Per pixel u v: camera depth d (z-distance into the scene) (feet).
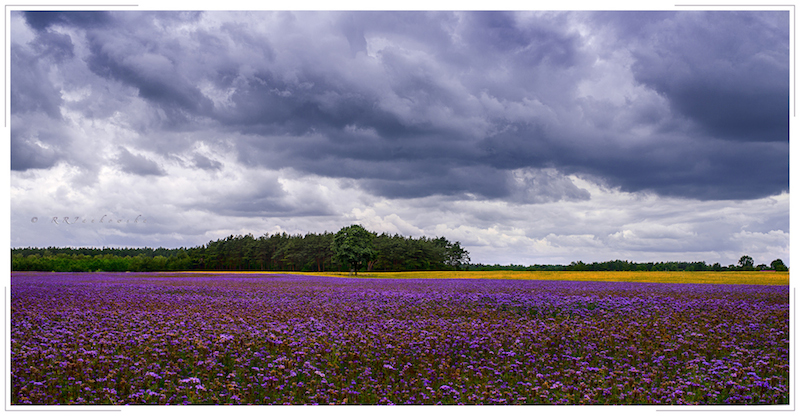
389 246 352.49
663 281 144.66
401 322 48.93
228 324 45.83
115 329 41.98
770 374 31.07
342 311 58.13
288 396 26.66
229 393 26.50
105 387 26.94
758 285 118.93
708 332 44.14
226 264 357.00
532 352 36.27
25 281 115.24
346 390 27.12
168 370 29.99
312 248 369.09
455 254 415.44
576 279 163.94
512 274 209.97
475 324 47.39
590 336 42.06
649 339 40.63
